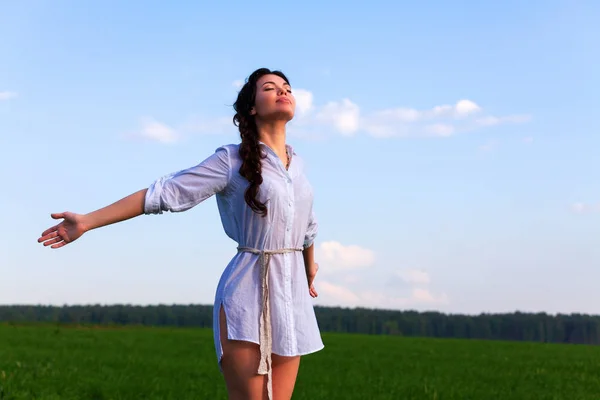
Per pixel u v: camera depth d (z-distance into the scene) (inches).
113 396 406.6
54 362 591.5
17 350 714.8
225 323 152.0
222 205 160.7
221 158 155.0
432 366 743.7
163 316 3415.4
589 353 1082.1
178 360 688.4
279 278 153.7
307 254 181.2
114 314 3358.8
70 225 146.6
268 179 153.3
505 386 549.3
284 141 163.3
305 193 158.2
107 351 774.5
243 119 159.5
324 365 711.1
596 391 535.2
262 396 151.7
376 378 577.6
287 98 158.6
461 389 505.7
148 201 149.7
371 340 1364.4
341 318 3804.1
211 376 544.7
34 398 376.2
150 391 428.5
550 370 727.7
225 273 156.2
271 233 153.4
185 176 152.9
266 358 149.8
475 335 3577.8
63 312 3287.4
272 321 152.0
